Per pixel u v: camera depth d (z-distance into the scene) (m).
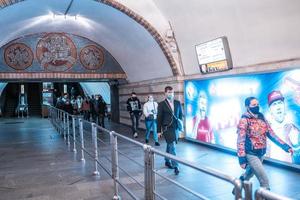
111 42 15.70
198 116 11.20
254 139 4.85
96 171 7.41
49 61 16.38
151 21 11.66
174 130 7.29
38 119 26.17
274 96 7.70
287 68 7.31
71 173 7.61
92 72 17.20
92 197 5.82
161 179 6.74
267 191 1.81
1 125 20.89
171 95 7.28
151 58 13.70
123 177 7.10
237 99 9.04
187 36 10.97
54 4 11.45
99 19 13.23
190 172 7.29
